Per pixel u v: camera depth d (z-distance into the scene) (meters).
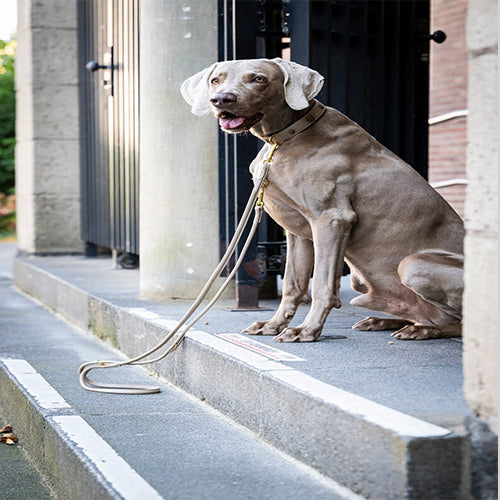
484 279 2.97
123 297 6.71
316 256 4.53
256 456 3.63
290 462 3.55
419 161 6.74
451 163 11.36
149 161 6.61
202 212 6.48
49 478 4.14
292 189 4.49
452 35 11.26
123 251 9.03
